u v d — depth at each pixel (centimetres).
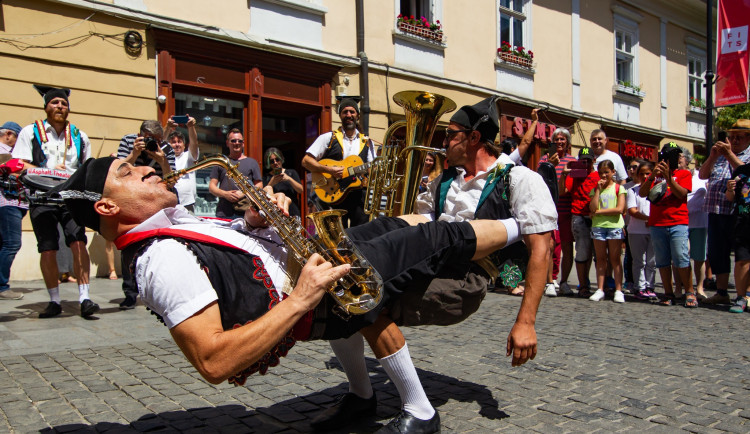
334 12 988
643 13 1652
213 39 834
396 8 1076
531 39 1334
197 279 179
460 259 238
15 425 248
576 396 287
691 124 1862
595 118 1490
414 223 272
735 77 930
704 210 623
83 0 729
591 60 1496
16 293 573
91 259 748
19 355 366
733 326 480
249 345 170
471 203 273
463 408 270
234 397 290
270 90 909
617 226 630
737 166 573
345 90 991
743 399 282
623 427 245
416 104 364
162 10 798
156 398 287
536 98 1346
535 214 246
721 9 945
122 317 488
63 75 724
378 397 292
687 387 302
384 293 213
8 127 614
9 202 518
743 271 559
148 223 190
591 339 423
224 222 234
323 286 183
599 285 653
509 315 533
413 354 377
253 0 888
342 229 211
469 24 1200
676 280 657
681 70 1814
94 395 291
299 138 1003
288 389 304
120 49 765
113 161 200
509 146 556
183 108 832
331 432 246
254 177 601
